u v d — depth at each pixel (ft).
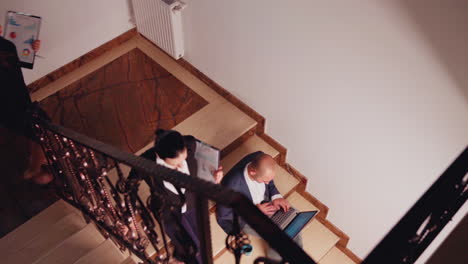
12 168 12.90
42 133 10.18
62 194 12.10
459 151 9.72
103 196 10.09
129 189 8.05
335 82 11.50
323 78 11.76
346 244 14.73
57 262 10.81
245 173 11.73
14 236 11.65
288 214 12.55
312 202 14.98
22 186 12.71
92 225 11.55
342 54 10.85
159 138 8.96
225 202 4.94
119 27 17.33
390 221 12.74
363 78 10.73
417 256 7.29
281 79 13.14
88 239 11.19
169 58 17.35
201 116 15.39
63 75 16.79
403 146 10.86
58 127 9.14
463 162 6.36
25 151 12.84
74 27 16.03
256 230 4.65
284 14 11.67
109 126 15.38
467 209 9.91
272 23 12.19
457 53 8.59
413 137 10.47
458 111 9.21
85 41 16.70
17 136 13.12
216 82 16.15
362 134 11.71
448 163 10.12
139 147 14.82
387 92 10.40
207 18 14.34
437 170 10.48
